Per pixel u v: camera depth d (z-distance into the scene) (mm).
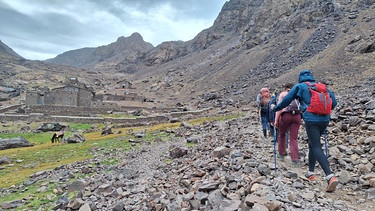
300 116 9992
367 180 8117
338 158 10094
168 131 32500
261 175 8727
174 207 8641
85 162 21672
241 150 12266
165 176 12773
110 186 12836
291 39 142875
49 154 31703
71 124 68312
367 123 12828
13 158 31109
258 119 26812
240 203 7309
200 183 9883
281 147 10742
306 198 7117
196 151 16391
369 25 109562
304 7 164875
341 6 144500
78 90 101562
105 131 45625
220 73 154500
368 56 79875
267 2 197000
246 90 97125
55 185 16156
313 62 95500
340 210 6555
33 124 69438
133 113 89000
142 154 20594
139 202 10539
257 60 143750
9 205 13602
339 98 30484
